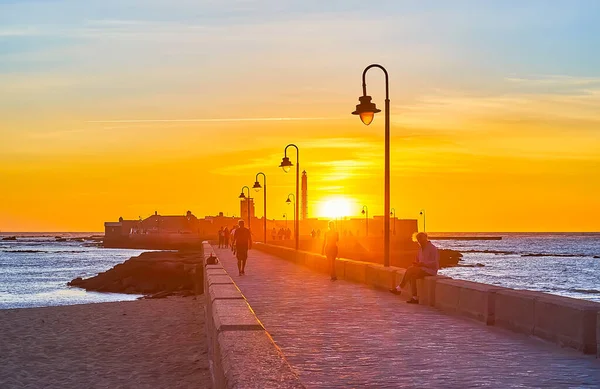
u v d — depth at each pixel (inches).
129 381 695.1
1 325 1145.4
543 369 419.5
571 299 514.9
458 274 4042.8
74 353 868.0
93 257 6668.3
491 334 557.6
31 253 7785.4
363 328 594.9
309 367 430.0
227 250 2640.3
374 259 3100.4
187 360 799.1
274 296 888.3
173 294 2027.6
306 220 5871.1
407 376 402.9
